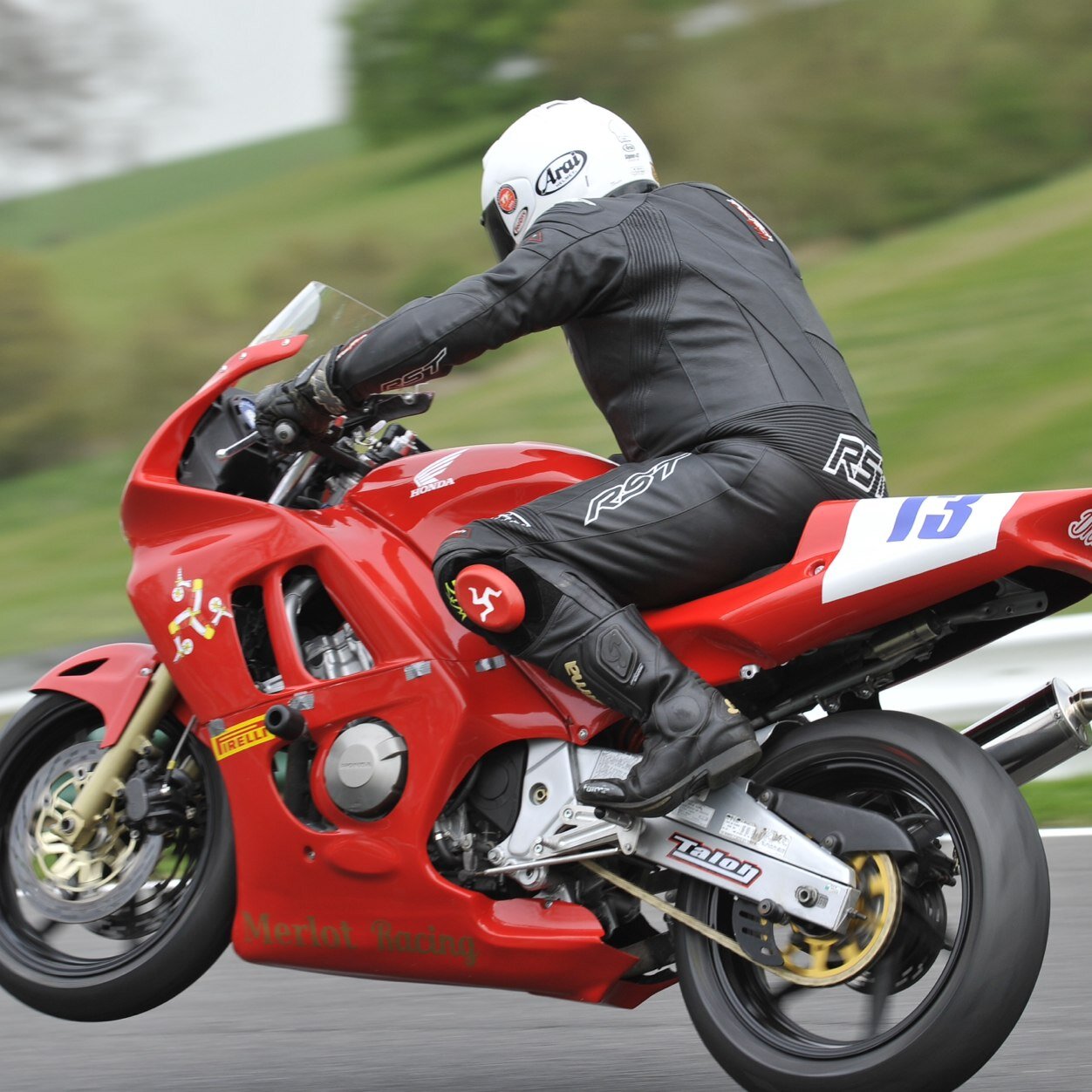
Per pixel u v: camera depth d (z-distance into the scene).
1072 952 14.51
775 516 10.63
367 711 11.62
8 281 72.69
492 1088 11.80
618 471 11.09
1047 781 21.64
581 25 81.25
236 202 99.56
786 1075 10.18
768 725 11.20
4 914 13.21
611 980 11.05
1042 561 9.71
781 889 10.34
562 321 11.30
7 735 13.36
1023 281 53.72
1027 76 73.31
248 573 12.11
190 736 12.96
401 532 11.99
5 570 48.53
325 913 11.80
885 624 10.70
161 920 12.93
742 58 77.94
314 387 11.66
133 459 64.25
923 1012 9.83
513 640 11.00
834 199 69.31
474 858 11.57
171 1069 12.67
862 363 48.56
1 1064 13.01
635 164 12.02
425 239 78.94
